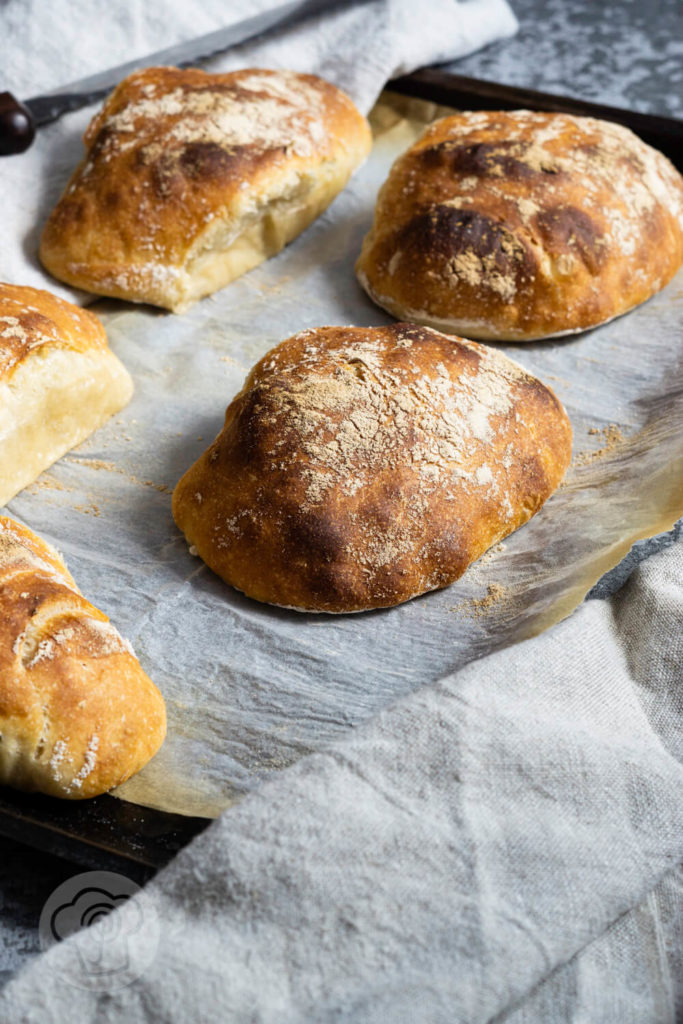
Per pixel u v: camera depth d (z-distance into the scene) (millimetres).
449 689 405
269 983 362
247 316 566
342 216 615
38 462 500
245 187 555
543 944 369
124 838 400
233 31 649
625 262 547
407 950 366
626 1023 377
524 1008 377
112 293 560
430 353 488
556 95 636
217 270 571
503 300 539
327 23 659
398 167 577
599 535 465
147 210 553
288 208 585
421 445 465
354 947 366
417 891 373
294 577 454
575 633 422
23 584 420
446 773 390
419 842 379
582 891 375
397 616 459
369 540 455
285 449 465
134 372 542
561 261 537
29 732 402
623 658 422
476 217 542
